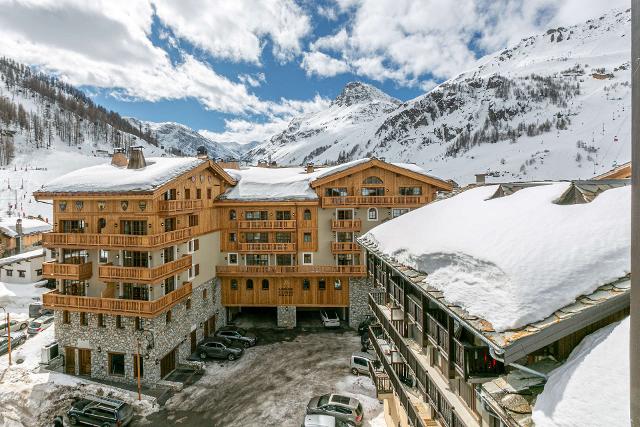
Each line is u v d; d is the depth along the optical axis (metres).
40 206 111.94
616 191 10.45
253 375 31.17
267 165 57.91
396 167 40.06
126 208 30.25
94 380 30.44
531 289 7.92
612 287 7.77
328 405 24.55
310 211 41.09
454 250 11.38
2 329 37.81
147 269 28.50
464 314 8.85
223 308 41.91
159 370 30.16
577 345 7.82
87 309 30.11
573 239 9.00
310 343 37.28
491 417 9.79
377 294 22.80
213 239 40.00
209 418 25.48
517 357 7.18
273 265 41.25
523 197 13.79
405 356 17.11
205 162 36.38
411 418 16.41
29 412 26.48
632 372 5.29
